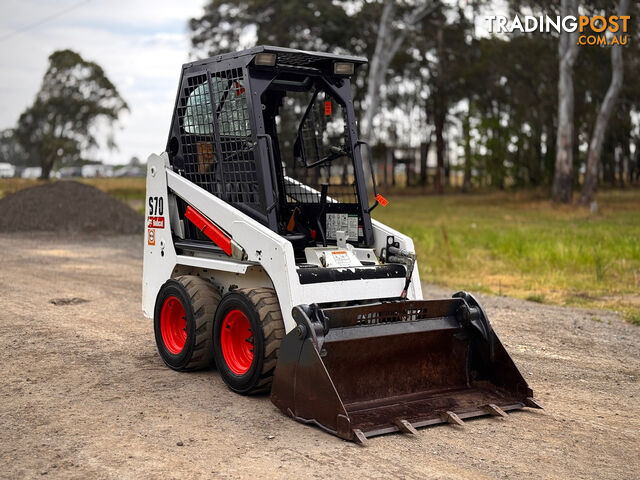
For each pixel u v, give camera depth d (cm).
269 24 4244
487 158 4641
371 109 3834
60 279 1161
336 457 437
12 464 421
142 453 440
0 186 4541
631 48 3619
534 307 966
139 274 1247
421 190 5975
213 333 589
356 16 4225
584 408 548
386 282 569
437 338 541
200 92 625
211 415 512
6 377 604
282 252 523
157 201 672
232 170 596
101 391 567
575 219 2673
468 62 4834
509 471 422
